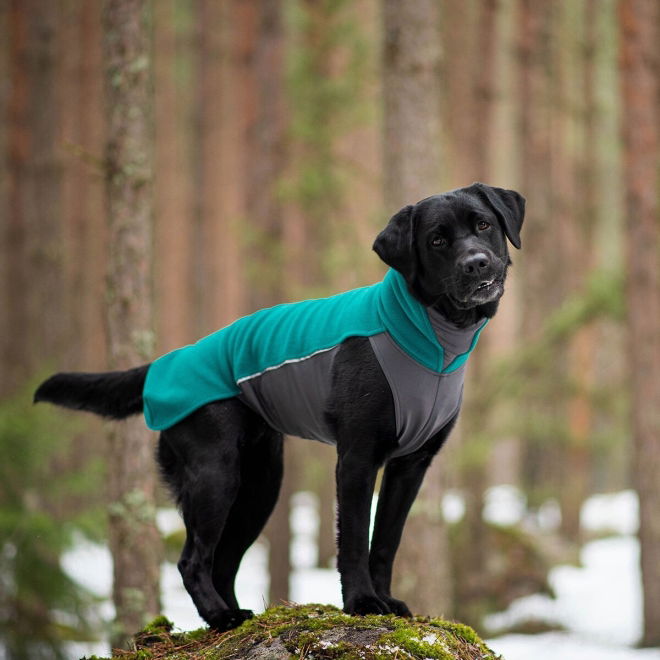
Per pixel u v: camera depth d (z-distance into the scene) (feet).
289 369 15.07
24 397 37.11
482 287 13.88
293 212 71.15
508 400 53.21
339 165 52.49
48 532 34.55
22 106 54.13
